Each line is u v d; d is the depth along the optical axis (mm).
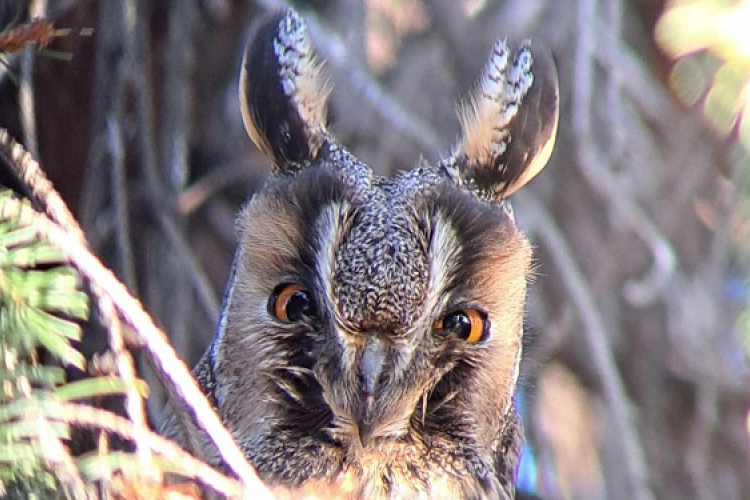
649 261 3258
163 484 2975
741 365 3271
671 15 3268
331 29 3207
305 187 3049
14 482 2939
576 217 3252
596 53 3225
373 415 3039
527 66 3084
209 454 3006
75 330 2951
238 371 3057
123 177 3133
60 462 2939
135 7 3146
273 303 3051
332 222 3041
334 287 3037
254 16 3209
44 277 2951
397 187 3051
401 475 3062
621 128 3230
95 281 2951
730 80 3264
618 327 3258
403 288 3033
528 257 3070
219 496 2994
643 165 3260
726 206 3262
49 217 2961
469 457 3066
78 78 3141
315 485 3057
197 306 3172
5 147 2967
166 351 2953
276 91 3070
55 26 3133
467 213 3051
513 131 3076
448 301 3051
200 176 3221
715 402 3264
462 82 3221
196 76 3213
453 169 3072
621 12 3271
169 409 3066
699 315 3262
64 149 3146
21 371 2943
